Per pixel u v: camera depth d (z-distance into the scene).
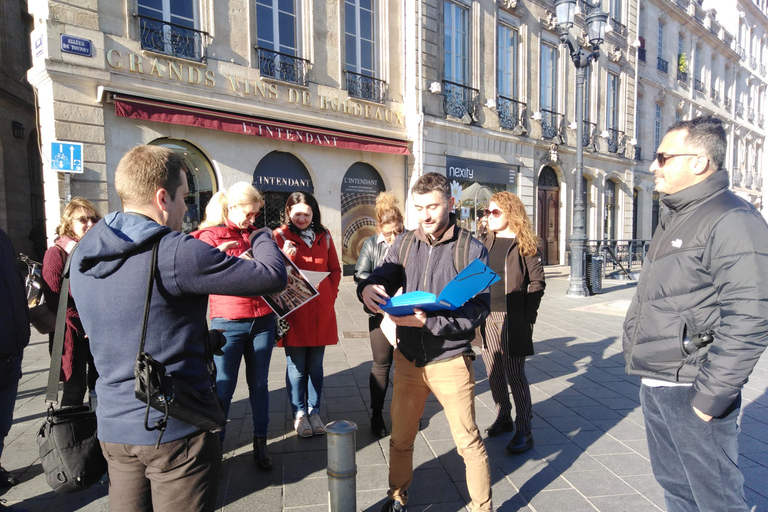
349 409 4.01
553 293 10.90
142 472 1.55
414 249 2.42
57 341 1.78
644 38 22.27
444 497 2.72
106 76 8.22
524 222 3.31
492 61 15.05
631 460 3.14
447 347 2.21
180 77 9.09
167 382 1.44
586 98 18.88
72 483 1.72
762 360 5.57
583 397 4.29
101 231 1.49
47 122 8.02
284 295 2.69
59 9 7.75
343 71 11.80
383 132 12.54
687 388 1.80
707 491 1.80
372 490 2.79
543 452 3.25
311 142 10.84
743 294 1.61
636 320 1.98
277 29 10.70
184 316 1.53
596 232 19.55
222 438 3.09
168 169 1.61
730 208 1.72
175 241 1.48
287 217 3.46
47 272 3.05
